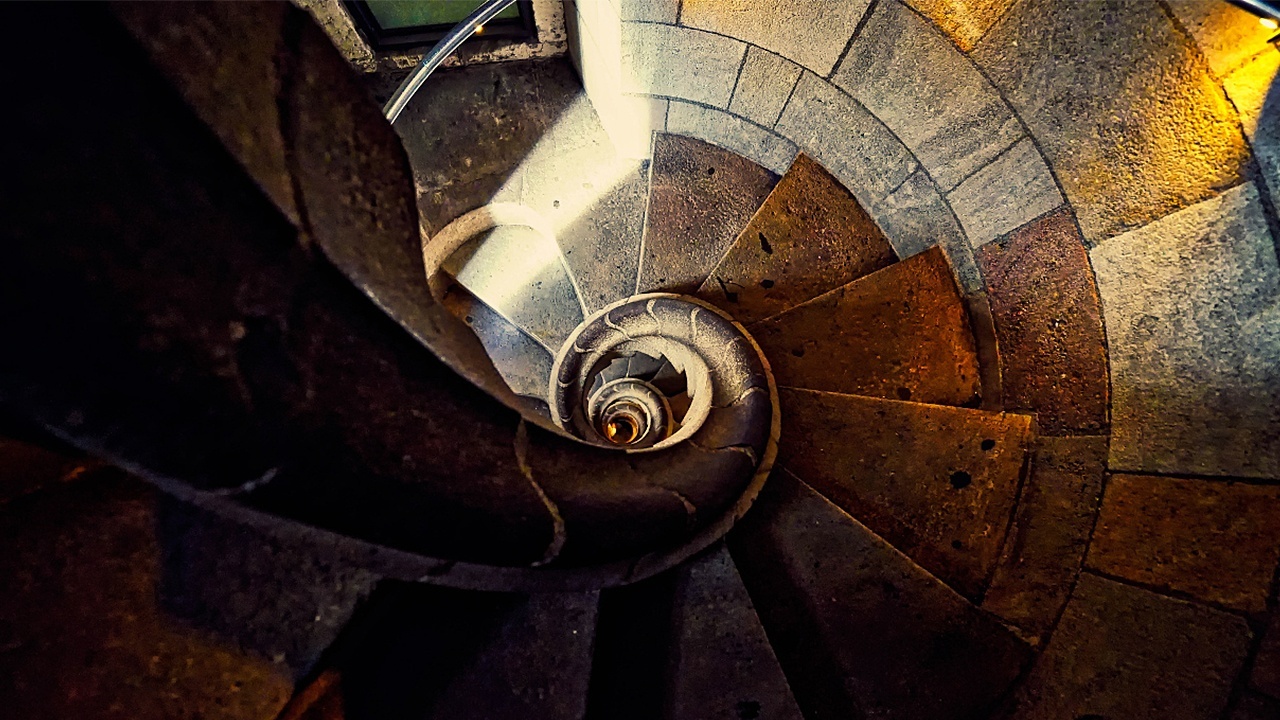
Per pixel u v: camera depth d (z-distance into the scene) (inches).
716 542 108.3
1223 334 87.4
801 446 128.2
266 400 56.1
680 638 102.7
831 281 151.3
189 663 70.3
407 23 169.2
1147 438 100.2
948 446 125.0
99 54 41.7
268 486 58.2
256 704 71.9
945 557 120.6
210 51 47.7
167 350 50.0
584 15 156.3
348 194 60.3
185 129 46.6
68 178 42.7
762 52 133.3
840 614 111.9
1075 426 112.8
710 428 122.7
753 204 162.4
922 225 138.4
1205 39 78.7
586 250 171.3
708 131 161.6
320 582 75.5
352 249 59.9
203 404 52.9
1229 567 87.7
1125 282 100.9
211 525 73.5
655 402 188.1
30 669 63.9
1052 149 104.1
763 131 152.9
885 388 137.5
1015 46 100.3
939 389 135.9
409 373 66.4
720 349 138.4
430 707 85.4
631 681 98.6
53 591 66.7
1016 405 125.4
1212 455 90.7
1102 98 93.5
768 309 151.3
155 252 47.7
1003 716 105.7
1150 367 99.3
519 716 87.3
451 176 175.8
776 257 153.6
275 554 74.9
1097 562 104.8
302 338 57.6
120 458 52.3
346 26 161.3
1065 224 108.4
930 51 111.5
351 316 60.4
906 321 139.3
